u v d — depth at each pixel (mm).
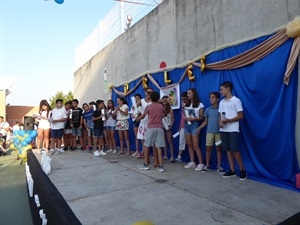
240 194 3340
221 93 4238
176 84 5766
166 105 5598
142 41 7227
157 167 5066
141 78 7168
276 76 3766
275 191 3422
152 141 4812
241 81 4328
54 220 2012
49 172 4703
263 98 3953
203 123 4707
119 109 6797
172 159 5570
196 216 2713
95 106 7758
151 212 2852
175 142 5875
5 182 5055
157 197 3320
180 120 5691
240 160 4051
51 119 7301
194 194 3393
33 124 7344
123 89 8242
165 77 6098
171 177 4293
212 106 4590
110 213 2857
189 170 4770
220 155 4582
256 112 4062
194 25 5383
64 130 7707
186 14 5598
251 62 4125
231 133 4031
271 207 2877
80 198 3359
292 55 3535
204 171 4637
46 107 7473
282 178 3730
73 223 1711
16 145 7387
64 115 7375
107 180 4199
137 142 6520
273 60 3805
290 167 3615
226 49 4609
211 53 4910
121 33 8609
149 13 6906
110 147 7605
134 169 4949
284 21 3736
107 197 3375
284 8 3738
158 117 4836
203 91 5102
